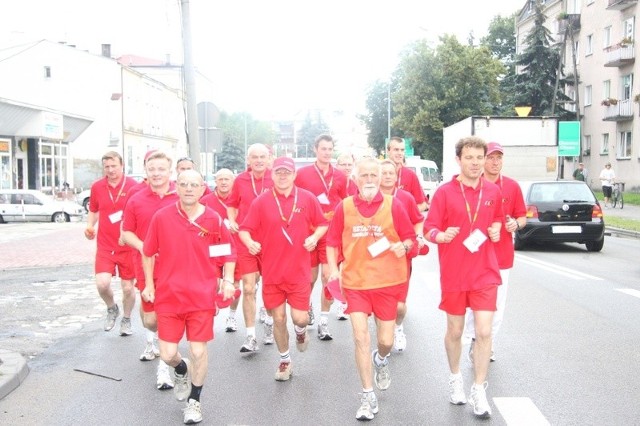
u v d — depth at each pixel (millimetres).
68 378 6570
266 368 6828
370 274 5379
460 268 5434
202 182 5375
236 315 9703
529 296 10688
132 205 6641
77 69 49219
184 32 14711
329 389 6109
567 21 44406
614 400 5680
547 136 23844
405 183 8500
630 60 41625
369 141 73062
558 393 5879
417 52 54344
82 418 5434
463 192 5438
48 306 10367
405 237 5418
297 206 6219
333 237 5539
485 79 54219
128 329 8398
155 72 78000
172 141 67125
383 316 5480
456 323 5539
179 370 5652
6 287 12164
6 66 45812
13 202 30531
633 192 41719
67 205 30891
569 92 51875
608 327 8484
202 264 5398
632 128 41969
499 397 5781
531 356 7113
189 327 5375
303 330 6465
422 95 54281
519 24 65500
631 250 17594
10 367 6574
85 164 50031
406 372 6559
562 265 14500
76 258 16078
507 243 6508
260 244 6324
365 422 5227
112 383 6398
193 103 14836
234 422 5285
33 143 38594
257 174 8258
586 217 16688
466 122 24594
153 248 5426
